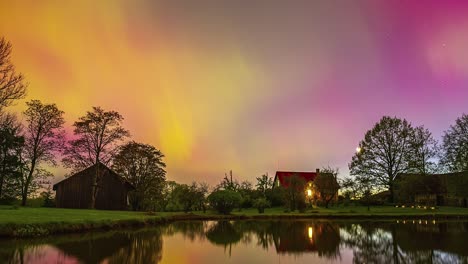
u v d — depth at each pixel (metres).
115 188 52.66
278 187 70.44
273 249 16.77
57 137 51.47
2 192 50.78
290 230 27.62
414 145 61.62
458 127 49.19
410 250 16.14
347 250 16.38
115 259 13.21
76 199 51.75
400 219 41.75
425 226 30.45
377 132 63.00
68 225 21.56
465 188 47.25
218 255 14.91
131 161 57.59
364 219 42.06
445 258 13.95
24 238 18.19
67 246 16.05
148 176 58.16
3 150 50.31
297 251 16.14
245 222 38.88
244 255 14.95
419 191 60.31
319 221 39.31
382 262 13.20
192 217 44.50
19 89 25.28
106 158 49.28
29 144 50.16
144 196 58.22
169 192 72.31
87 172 52.41
